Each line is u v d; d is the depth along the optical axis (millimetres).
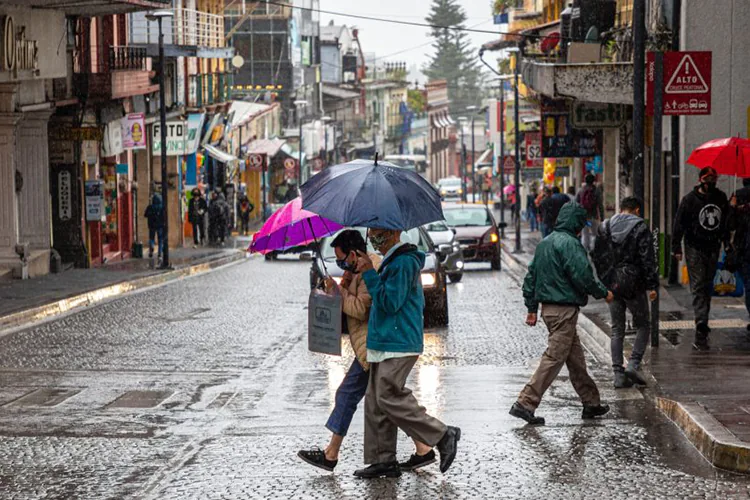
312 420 12578
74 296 25359
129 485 9766
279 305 25141
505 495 9234
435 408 13047
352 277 10008
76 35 33844
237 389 14562
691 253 16719
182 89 50156
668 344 16406
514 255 41156
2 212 29875
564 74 24969
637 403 13000
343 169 9820
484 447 10922
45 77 30031
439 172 166625
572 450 10766
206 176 56875
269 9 87875
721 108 24453
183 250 45531
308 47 101312
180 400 13812
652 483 9547
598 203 33406
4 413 12961
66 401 13711
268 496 9352
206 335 19875
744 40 24344
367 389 9859
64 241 34375
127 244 41594
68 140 33375
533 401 11969
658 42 25375
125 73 36000
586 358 16594
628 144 32344
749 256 16828
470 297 26656
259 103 79875
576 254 11898
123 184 41156
